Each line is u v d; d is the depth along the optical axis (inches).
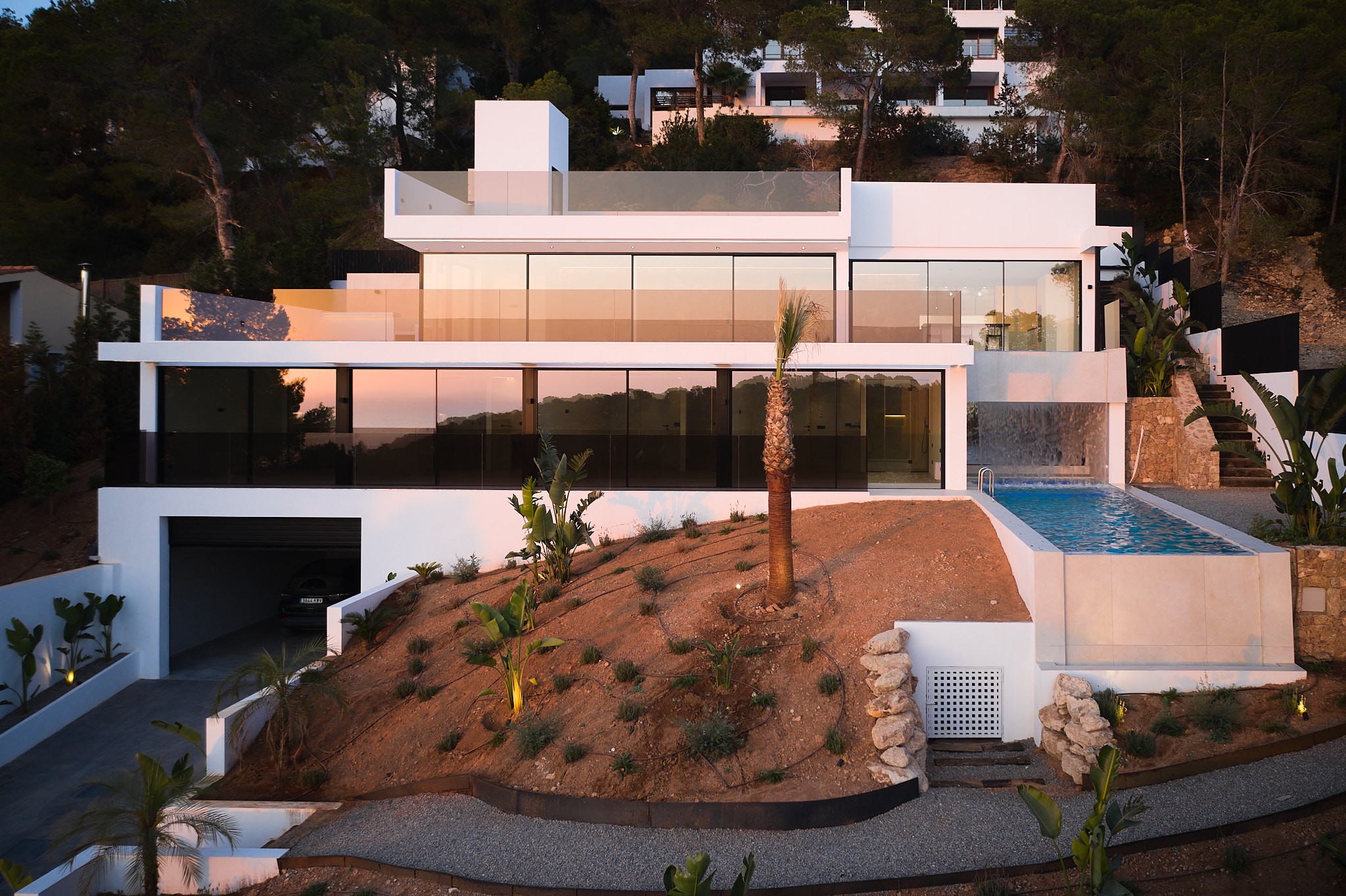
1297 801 323.3
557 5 1808.6
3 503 763.4
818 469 665.6
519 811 366.0
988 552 506.9
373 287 914.1
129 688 621.3
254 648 718.5
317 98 1392.7
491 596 582.9
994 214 828.0
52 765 501.7
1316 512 462.0
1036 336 833.5
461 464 672.4
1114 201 1476.4
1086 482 758.5
